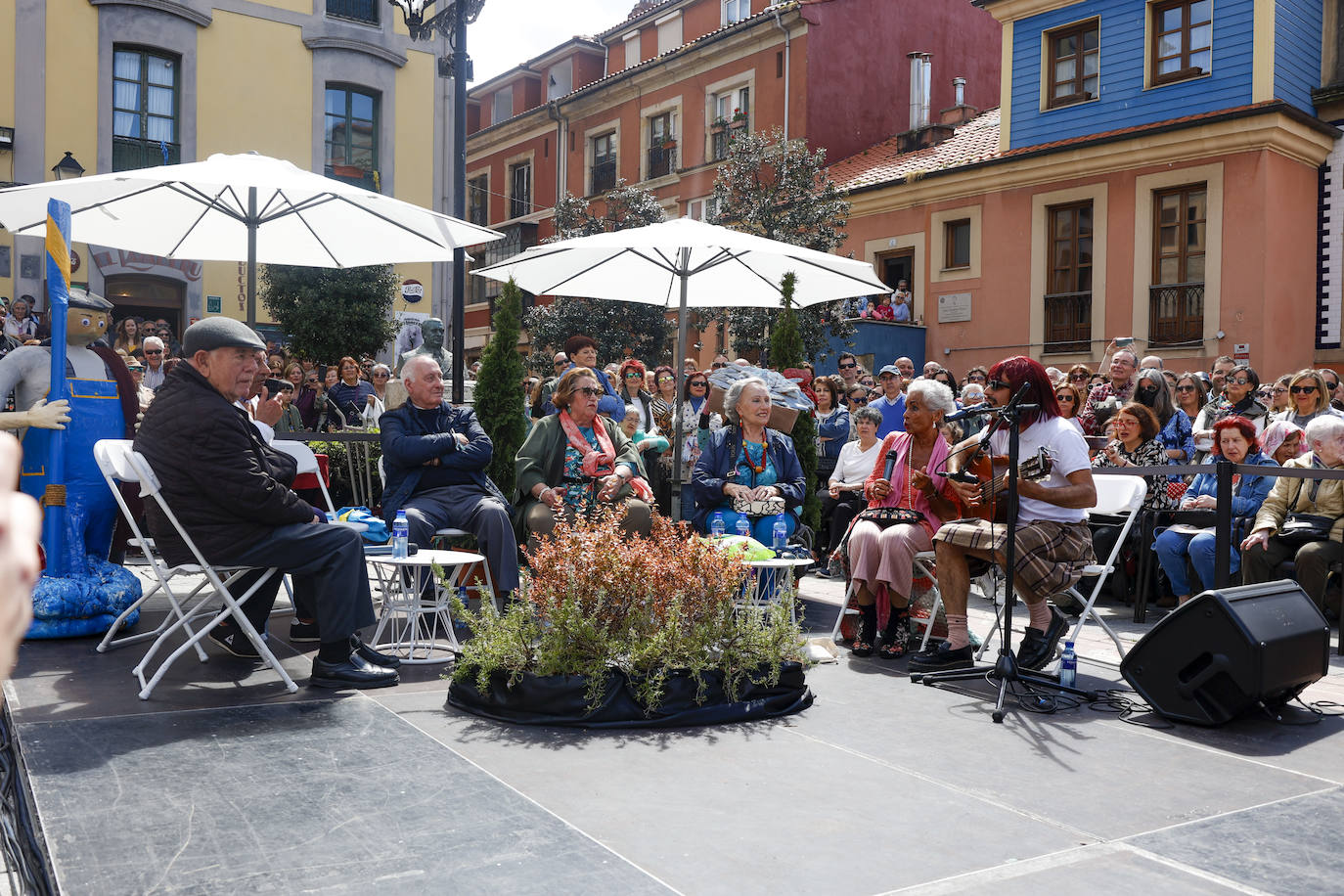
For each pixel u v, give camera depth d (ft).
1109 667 18.33
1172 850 9.89
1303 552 20.81
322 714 13.71
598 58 113.29
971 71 94.38
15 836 4.69
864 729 13.97
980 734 13.85
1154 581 25.43
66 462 18.17
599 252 26.78
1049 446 16.63
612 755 12.44
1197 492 24.36
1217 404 29.27
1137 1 61.05
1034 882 9.10
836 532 27.94
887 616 18.76
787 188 68.54
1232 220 56.54
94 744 12.11
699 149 92.79
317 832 9.75
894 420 33.68
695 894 8.69
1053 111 65.46
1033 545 16.43
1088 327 63.31
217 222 25.53
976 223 68.59
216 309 64.49
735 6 95.14
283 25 68.39
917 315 72.23
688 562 14.74
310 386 40.42
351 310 56.70
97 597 17.85
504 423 24.12
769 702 14.46
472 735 13.06
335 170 71.05
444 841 9.64
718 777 11.78
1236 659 13.91
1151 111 60.80
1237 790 11.73
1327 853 9.89
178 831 9.66
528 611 14.26
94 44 61.98
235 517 14.46
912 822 10.52
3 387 17.78
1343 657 19.76
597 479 21.29
